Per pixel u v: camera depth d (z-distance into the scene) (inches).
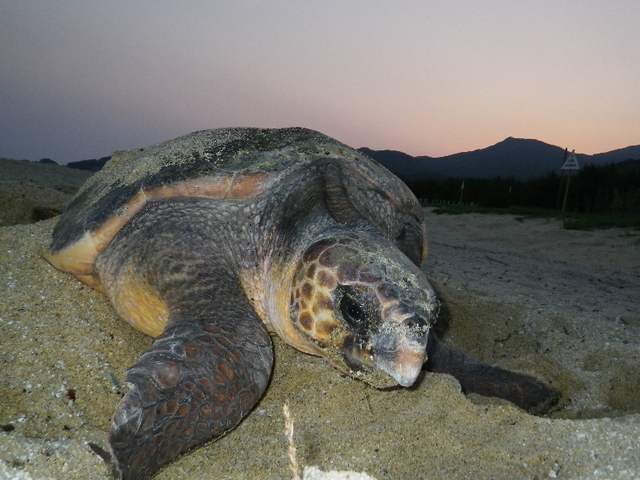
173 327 24.2
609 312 54.5
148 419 19.7
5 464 18.8
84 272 34.1
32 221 57.8
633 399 33.6
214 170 33.0
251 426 24.5
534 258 98.0
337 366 26.9
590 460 21.6
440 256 90.9
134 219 32.8
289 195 33.2
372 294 24.0
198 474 20.6
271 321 30.6
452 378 29.7
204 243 31.2
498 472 20.9
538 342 43.1
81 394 25.2
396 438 23.3
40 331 28.9
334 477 20.5
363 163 38.6
